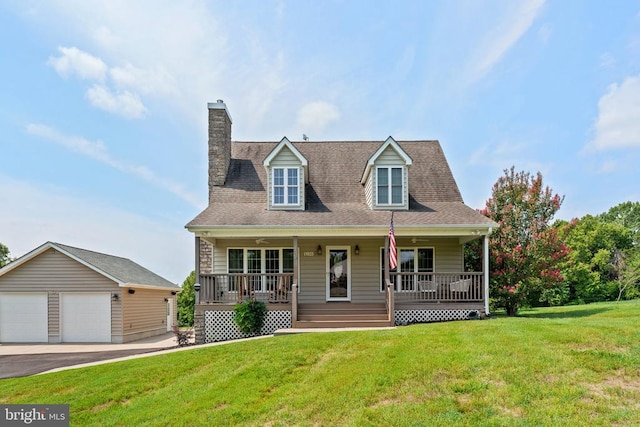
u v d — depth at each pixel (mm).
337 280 16484
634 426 4762
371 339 9023
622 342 7344
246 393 6527
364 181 17312
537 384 5902
